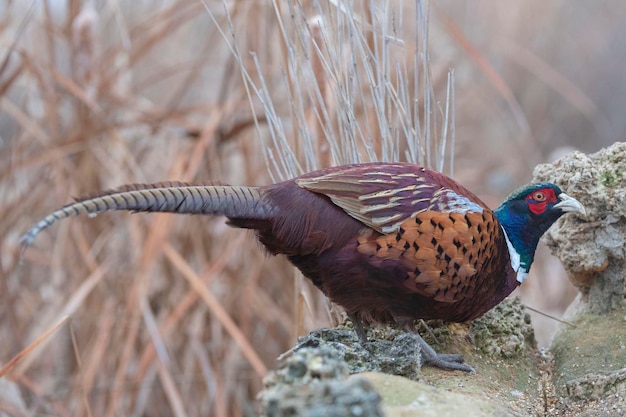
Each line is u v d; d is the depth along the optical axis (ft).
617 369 21.08
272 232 19.98
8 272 32.68
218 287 33.71
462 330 22.82
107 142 34.37
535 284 42.47
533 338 23.68
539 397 20.93
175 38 44.32
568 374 21.63
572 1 67.10
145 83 36.35
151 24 35.55
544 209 21.53
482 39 55.26
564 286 42.57
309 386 13.20
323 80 26.08
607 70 65.46
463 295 20.39
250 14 33.47
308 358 14.26
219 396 31.50
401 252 19.69
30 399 33.76
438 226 19.77
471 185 48.44
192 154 33.35
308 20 27.04
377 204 19.77
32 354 31.37
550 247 23.76
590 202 22.15
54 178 33.86
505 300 23.48
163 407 33.14
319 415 11.99
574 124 60.95
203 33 45.34
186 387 32.83
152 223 32.14
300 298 26.35
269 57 33.19
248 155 33.55
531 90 58.23
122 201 17.85
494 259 20.67
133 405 30.86
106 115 33.81
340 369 14.21
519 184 50.11
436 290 20.03
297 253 20.34
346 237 19.84
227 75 33.73
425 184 20.31
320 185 19.93
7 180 32.96
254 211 19.47
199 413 33.19
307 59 24.02
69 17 33.58
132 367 32.63
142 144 36.11
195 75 36.83
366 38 26.50
